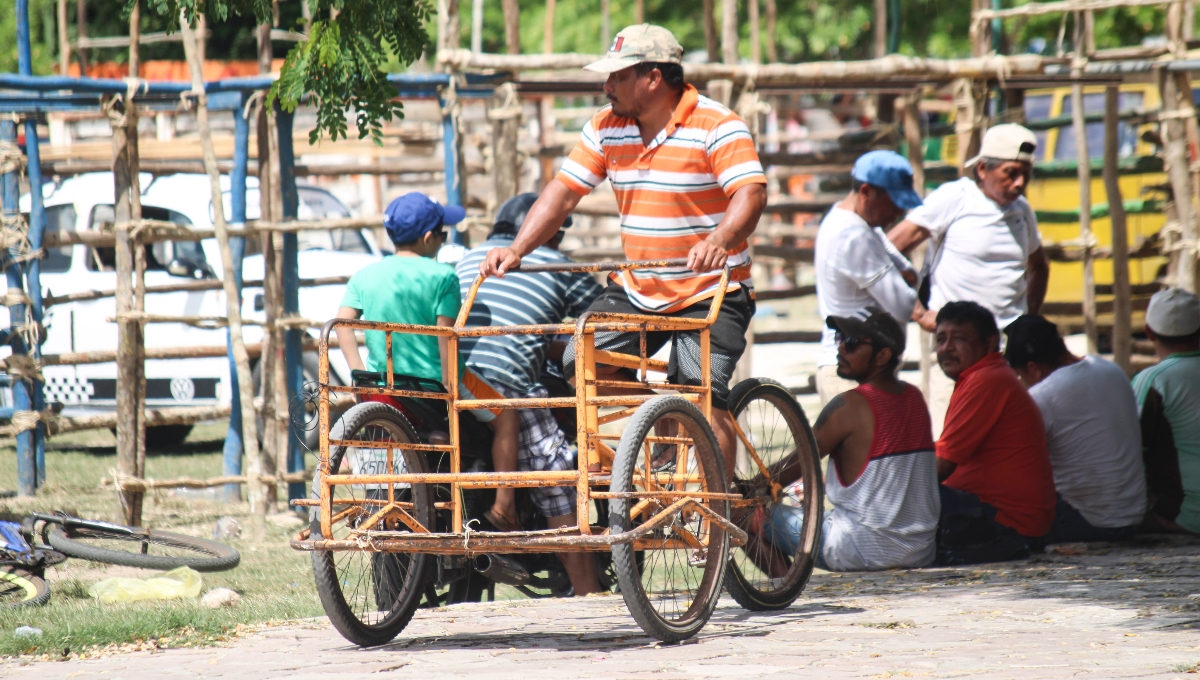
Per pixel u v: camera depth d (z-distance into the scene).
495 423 20.50
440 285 21.53
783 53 93.19
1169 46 36.44
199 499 34.16
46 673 14.95
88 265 41.25
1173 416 26.12
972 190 29.33
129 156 28.52
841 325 22.86
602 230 64.62
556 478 15.09
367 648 16.34
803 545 19.23
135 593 21.66
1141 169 42.00
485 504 20.39
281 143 31.30
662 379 21.17
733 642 15.91
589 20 94.12
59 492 33.56
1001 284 29.30
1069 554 23.83
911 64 34.78
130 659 15.80
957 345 24.09
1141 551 24.17
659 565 20.08
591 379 15.61
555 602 20.08
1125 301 37.03
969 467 23.84
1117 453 25.11
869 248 27.11
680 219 17.67
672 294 17.83
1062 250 38.00
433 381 18.16
